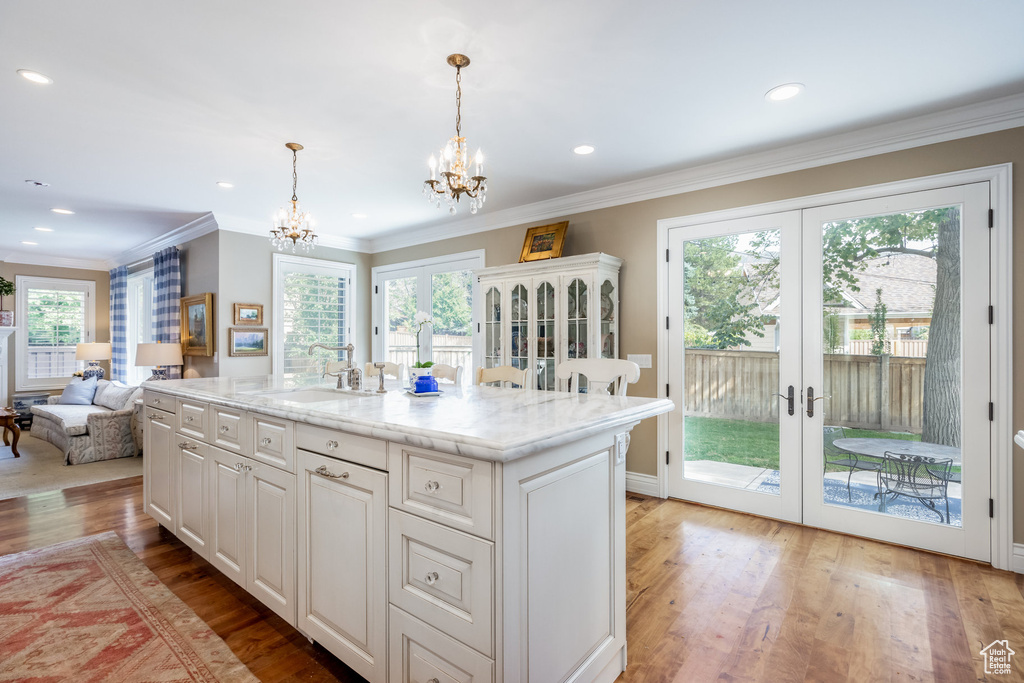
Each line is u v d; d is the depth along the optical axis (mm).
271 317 5141
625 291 3828
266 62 2102
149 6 1728
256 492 1978
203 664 1727
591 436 1510
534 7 1751
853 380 2918
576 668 1468
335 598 1625
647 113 2605
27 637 1881
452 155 2299
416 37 1932
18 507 3355
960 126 2561
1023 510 2424
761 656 1792
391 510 1428
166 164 3314
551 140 2963
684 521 3139
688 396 3545
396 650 1423
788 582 2338
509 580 1182
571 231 4137
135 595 2195
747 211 3271
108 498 3535
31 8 1730
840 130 2812
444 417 1498
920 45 1985
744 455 3307
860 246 2893
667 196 3629
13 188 3824
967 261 2564
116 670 1692
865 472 2873
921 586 2291
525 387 2738
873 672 1699
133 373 6750
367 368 3648
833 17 1811
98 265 7195
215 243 4789
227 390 2396
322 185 3787
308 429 1724
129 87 2297
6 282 5965
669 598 2197
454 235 5059
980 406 2537
